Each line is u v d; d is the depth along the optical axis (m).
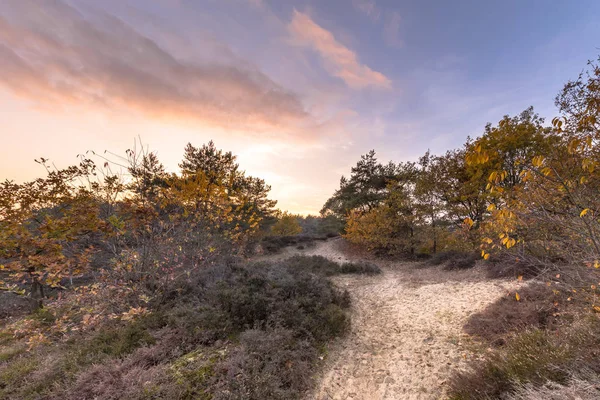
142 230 6.55
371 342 5.68
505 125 11.95
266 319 5.39
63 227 5.64
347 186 23.92
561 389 2.30
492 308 5.77
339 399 3.83
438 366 4.41
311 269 13.09
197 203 7.38
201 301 6.05
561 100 6.24
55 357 4.13
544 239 3.97
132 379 3.38
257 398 3.29
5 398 3.32
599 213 2.77
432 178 15.33
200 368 3.81
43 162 5.99
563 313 4.29
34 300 6.98
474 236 11.66
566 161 3.39
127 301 5.78
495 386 3.01
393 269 14.10
